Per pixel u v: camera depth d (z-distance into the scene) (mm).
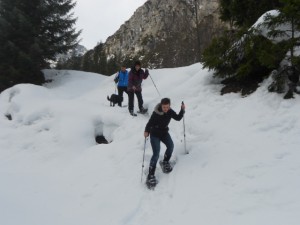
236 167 5688
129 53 115938
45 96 12883
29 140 9555
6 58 20375
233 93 8398
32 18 21109
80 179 7195
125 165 7176
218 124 7336
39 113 10789
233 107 7730
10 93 13547
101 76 21812
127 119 9336
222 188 5340
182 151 6988
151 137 6309
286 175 5043
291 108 6586
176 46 54250
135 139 8094
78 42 22688
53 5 21531
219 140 6758
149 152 7277
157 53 65375
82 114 10070
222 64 8602
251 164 5598
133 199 5965
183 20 63219
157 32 112250
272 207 4523
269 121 6570
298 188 4707
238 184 5273
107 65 53938
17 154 8984
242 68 7805
